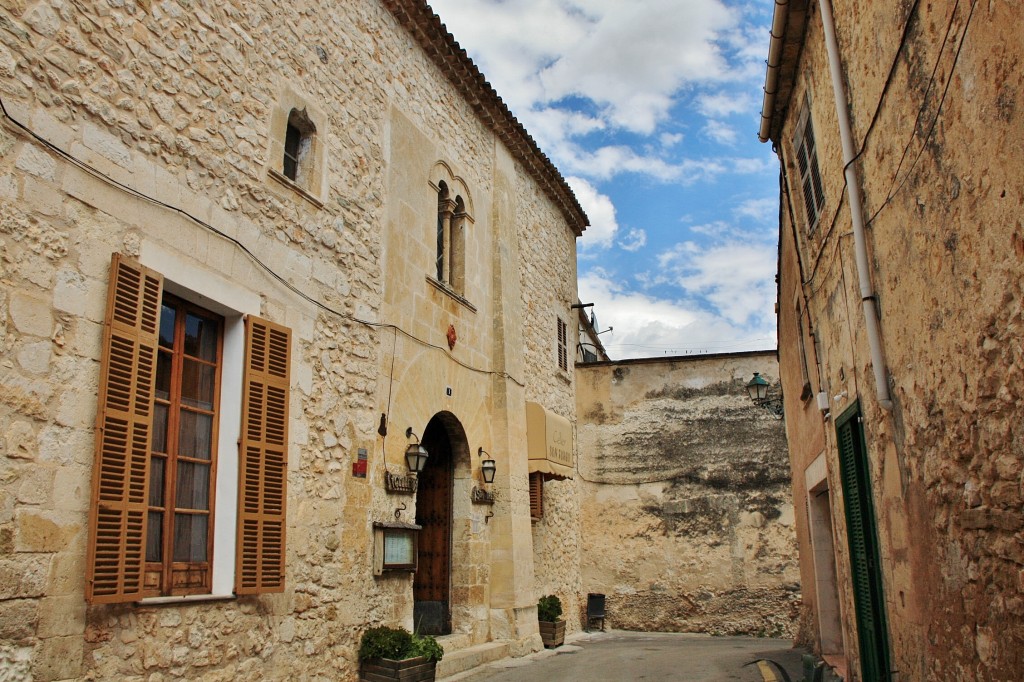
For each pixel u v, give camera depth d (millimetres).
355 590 7809
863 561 6188
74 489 4953
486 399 11633
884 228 4855
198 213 6355
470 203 11922
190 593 5961
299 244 7629
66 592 4824
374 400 8625
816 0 6043
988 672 3631
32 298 4895
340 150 8547
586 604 16031
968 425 3744
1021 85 2943
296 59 7965
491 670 9508
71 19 5426
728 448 16359
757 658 9859
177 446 6051
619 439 16906
